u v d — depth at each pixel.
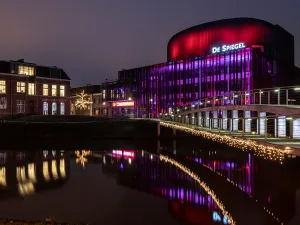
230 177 31.59
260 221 18.88
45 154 45.03
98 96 112.38
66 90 79.00
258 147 19.73
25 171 32.66
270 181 29.61
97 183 28.05
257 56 75.38
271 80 78.44
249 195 24.66
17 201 22.03
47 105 75.56
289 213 20.73
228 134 27.08
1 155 43.59
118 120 69.62
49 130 62.69
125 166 37.09
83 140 63.19
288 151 15.81
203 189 26.64
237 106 35.56
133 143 61.47
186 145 60.62
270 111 27.44
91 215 19.45
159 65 94.38
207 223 18.69
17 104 70.12
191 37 96.12
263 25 90.69
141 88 98.44
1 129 60.78
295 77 90.69
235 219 19.42
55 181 28.47
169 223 18.41
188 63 87.06
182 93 87.62
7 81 68.81
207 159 43.78
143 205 21.83
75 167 35.59
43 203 21.66
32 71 73.38
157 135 69.50
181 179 30.42
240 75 76.12
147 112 95.88
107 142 61.72
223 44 90.50
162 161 41.62
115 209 20.75
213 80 81.00
